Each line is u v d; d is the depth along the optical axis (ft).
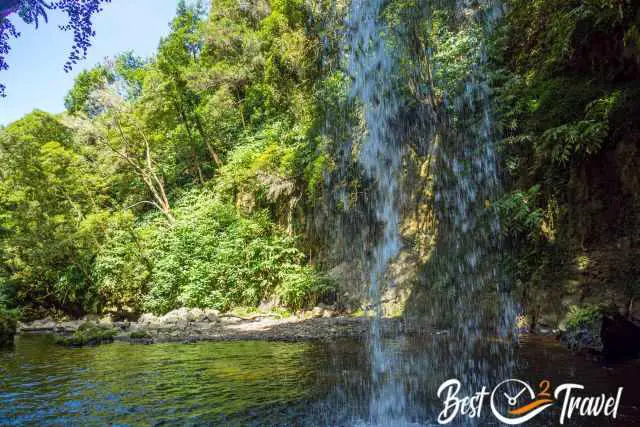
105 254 60.23
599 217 25.17
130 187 77.71
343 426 12.64
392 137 41.70
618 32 24.61
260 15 66.64
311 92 48.83
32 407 16.05
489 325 27.89
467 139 35.04
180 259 54.08
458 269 32.89
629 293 22.24
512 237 29.86
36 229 61.87
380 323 33.37
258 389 17.04
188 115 73.05
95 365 24.35
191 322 44.42
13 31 15.52
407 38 36.73
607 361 17.43
